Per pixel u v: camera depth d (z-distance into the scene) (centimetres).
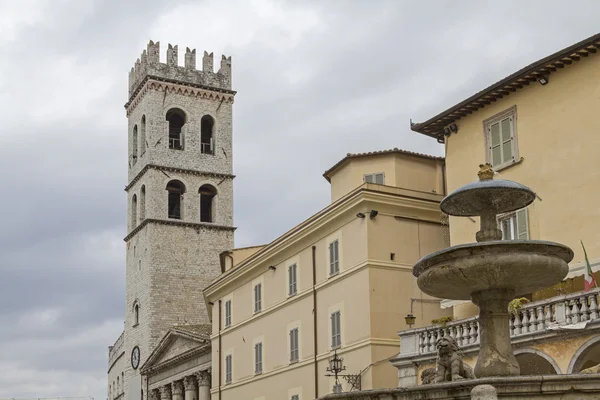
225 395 6238
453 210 2083
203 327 8169
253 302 5856
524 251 1773
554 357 3031
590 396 1706
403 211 4634
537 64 3566
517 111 3778
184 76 10331
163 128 10088
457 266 1808
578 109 3484
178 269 9681
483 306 1923
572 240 3425
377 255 4500
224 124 10438
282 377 5309
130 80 10969
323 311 4891
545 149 3609
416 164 5009
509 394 1658
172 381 8088
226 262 6975
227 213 10138
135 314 9831
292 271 5316
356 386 4369
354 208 4616
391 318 4450
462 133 4084
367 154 4994
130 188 10606
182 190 10056
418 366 3694
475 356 3350
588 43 3362
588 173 3406
